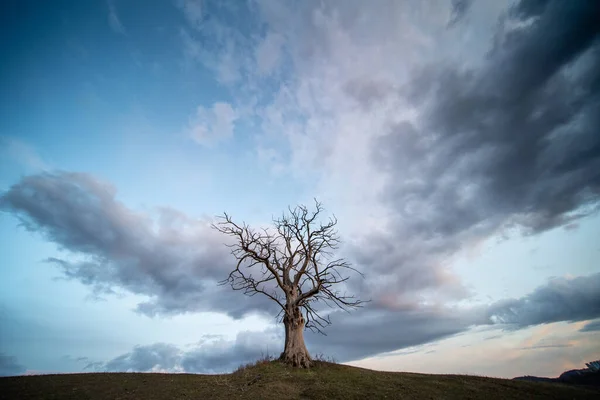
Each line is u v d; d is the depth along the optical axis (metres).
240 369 22.52
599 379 22.66
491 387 18.92
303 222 29.22
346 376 20.52
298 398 16.22
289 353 23.78
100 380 18.20
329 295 26.03
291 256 29.06
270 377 19.84
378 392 17.12
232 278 27.14
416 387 18.41
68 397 14.23
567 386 20.12
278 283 27.30
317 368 22.56
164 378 19.80
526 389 18.75
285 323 25.66
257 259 27.34
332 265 26.80
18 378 17.61
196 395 15.90
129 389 16.45
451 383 19.66
